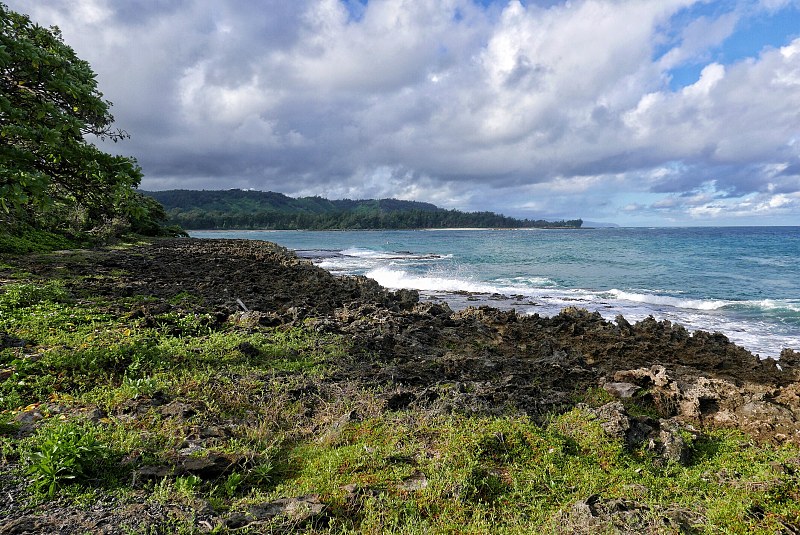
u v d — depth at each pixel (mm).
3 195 6680
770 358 11867
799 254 48031
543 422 6801
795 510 4805
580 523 4391
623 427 6406
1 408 5824
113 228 37500
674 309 20859
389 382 8055
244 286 18828
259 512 4254
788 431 6934
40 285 13086
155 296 14586
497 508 4797
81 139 8641
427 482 4973
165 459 4922
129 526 3793
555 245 67812
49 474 4242
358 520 4406
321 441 5953
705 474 5719
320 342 10273
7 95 7797
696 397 7930
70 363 7312
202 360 8383
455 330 13523
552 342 12836
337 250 67250
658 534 4238
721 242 69625
